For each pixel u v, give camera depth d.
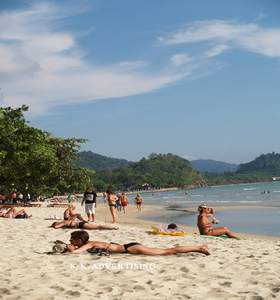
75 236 7.43
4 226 12.79
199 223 12.28
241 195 80.38
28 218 17.17
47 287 4.88
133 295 4.66
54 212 33.28
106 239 10.17
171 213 32.19
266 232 17.27
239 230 18.45
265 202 45.16
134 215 30.84
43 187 48.84
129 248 7.32
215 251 8.34
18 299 4.31
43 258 6.87
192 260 6.89
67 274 5.64
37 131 29.02
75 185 39.06
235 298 4.62
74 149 39.12
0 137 26.44
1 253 7.49
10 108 29.81
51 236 10.23
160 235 11.91
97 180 193.75
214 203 48.34
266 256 7.64
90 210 16.94
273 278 5.64
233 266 6.57
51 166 28.70
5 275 5.56
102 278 5.47
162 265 6.41
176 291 4.90
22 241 9.25
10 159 26.59
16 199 45.97
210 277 5.72
